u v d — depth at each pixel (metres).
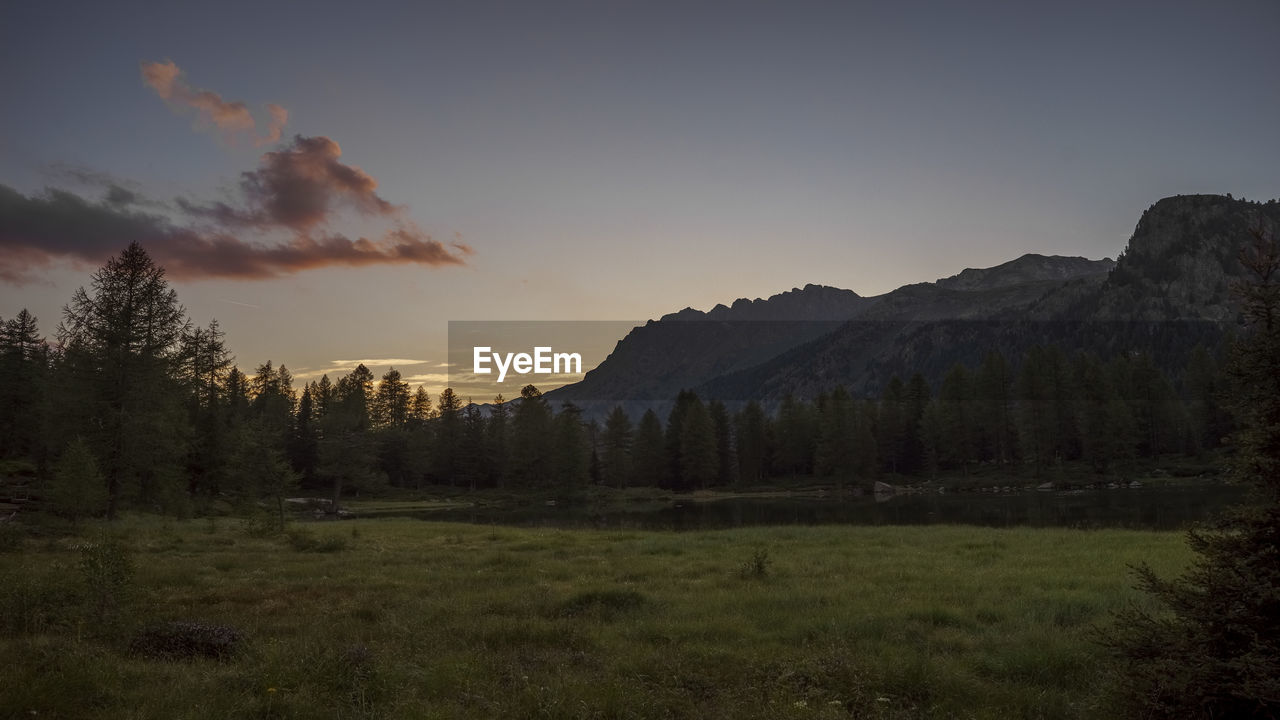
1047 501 66.81
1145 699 7.31
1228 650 7.17
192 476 65.81
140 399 41.66
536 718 7.95
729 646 11.48
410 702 8.08
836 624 12.65
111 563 11.93
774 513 65.88
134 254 42.53
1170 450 105.25
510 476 123.44
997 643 11.51
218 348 71.19
